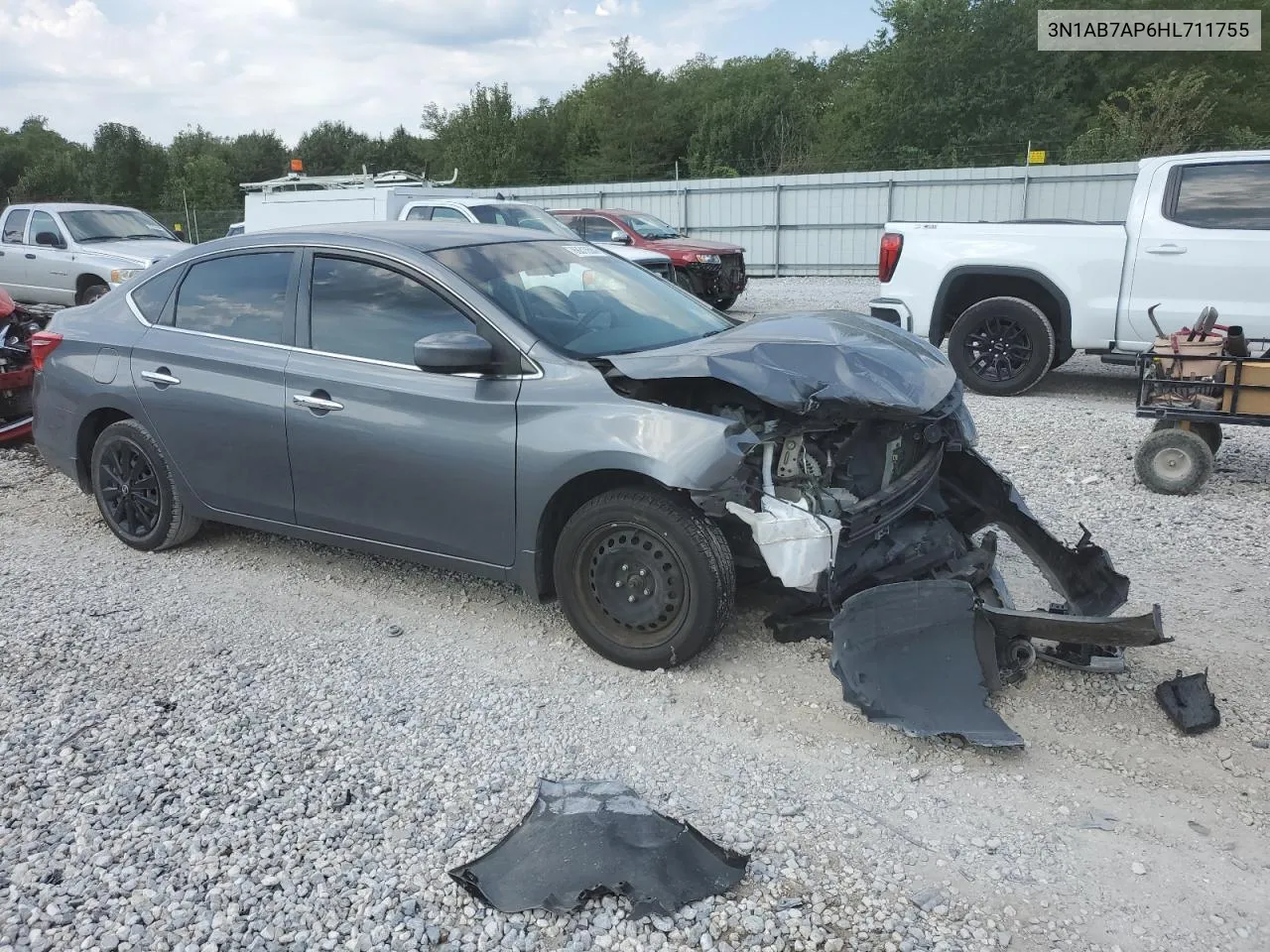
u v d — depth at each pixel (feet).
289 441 15.31
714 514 12.19
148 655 14.24
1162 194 27.58
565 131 190.19
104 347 17.61
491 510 13.73
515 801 10.62
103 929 8.88
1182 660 13.30
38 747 11.84
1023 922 8.79
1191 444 20.11
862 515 12.75
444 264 14.47
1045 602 15.07
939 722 11.21
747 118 169.37
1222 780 10.77
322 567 17.46
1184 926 8.72
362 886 9.37
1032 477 21.90
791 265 81.71
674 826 9.84
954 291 31.22
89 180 166.91
